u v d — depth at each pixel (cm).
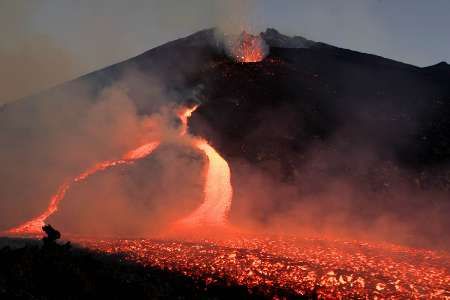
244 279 1348
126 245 1549
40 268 1130
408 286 1353
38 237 1652
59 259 1192
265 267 1414
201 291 1296
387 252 1680
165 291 1252
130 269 1345
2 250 1143
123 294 1169
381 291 1316
